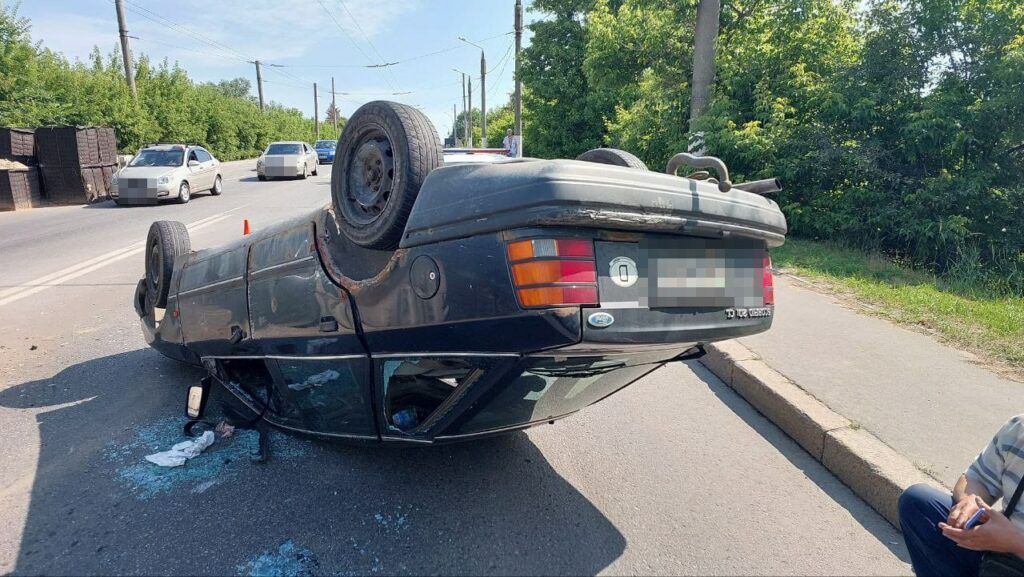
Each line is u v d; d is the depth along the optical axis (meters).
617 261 2.31
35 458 3.79
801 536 3.06
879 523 3.19
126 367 5.40
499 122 47.75
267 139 48.38
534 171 2.21
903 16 10.21
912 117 9.59
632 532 3.06
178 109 32.09
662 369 5.40
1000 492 2.29
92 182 18.55
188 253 4.71
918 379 4.57
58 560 2.82
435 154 2.73
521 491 3.42
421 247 2.54
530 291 2.19
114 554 2.87
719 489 3.47
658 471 3.66
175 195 17.50
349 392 3.16
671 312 2.44
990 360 4.97
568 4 24.12
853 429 3.77
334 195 3.12
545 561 2.83
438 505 3.27
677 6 12.36
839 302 6.73
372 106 2.92
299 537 2.99
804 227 10.72
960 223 8.88
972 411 4.04
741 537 3.04
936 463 3.40
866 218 10.07
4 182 16.61
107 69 28.91
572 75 24.11
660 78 13.75
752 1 12.43
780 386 4.41
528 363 2.48
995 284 8.14
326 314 3.07
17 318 6.89
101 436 4.09
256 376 4.07
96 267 9.55
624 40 13.90
